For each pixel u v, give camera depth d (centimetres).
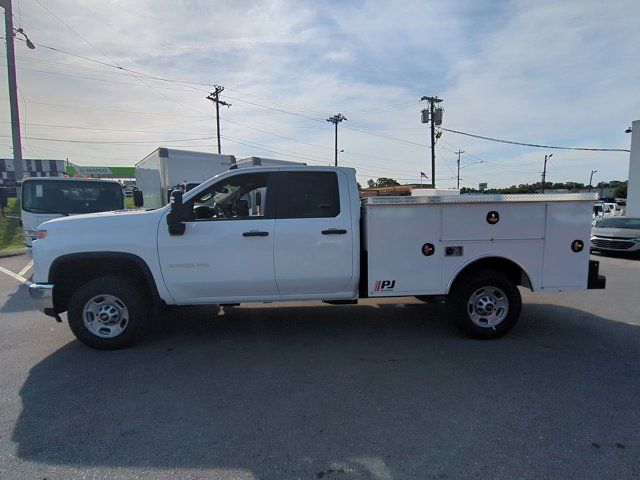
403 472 267
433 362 444
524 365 435
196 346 495
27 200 983
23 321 599
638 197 2214
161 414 340
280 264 485
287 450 291
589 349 482
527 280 524
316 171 499
